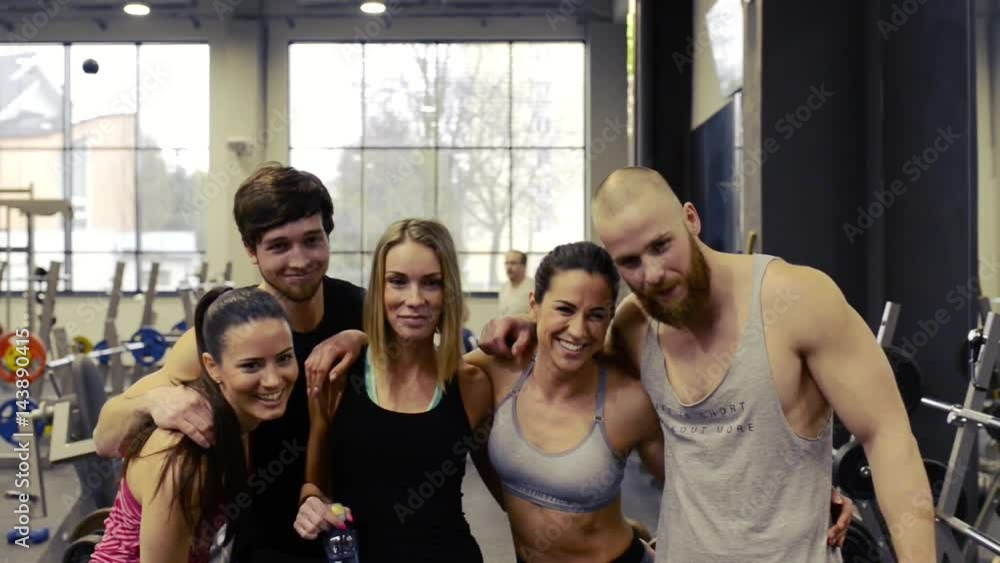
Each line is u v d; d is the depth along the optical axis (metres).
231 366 1.74
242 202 2.00
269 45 12.60
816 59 3.88
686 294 1.58
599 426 1.91
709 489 1.62
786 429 1.58
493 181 13.01
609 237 1.59
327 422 1.97
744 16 4.16
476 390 2.00
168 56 12.77
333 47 12.79
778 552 1.57
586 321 1.80
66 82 12.83
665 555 1.70
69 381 6.69
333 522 1.81
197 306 1.85
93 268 12.95
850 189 3.89
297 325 2.11
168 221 12.91
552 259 1.84
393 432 1.90
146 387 1.95
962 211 3.81
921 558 1.51
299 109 12.82
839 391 1.57
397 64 12.88
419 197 12.98
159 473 1.69
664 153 7.12
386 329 1.93
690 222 1.64
